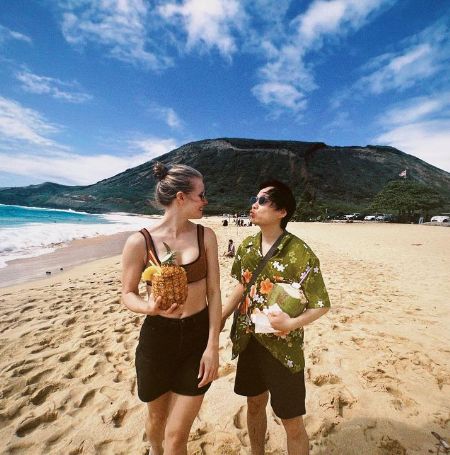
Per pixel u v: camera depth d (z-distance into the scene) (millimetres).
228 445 2291
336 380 3178
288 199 1726
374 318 5016
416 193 66938
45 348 3883
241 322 1826
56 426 2516
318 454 2223
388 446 2287
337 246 16578
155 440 1882
